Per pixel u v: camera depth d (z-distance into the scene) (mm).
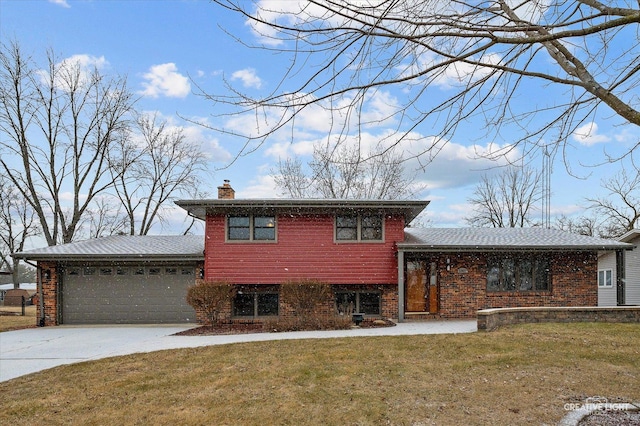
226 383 7254
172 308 16422
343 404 5996
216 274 15922
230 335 12766
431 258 16562
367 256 16094
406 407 5789
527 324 12625
